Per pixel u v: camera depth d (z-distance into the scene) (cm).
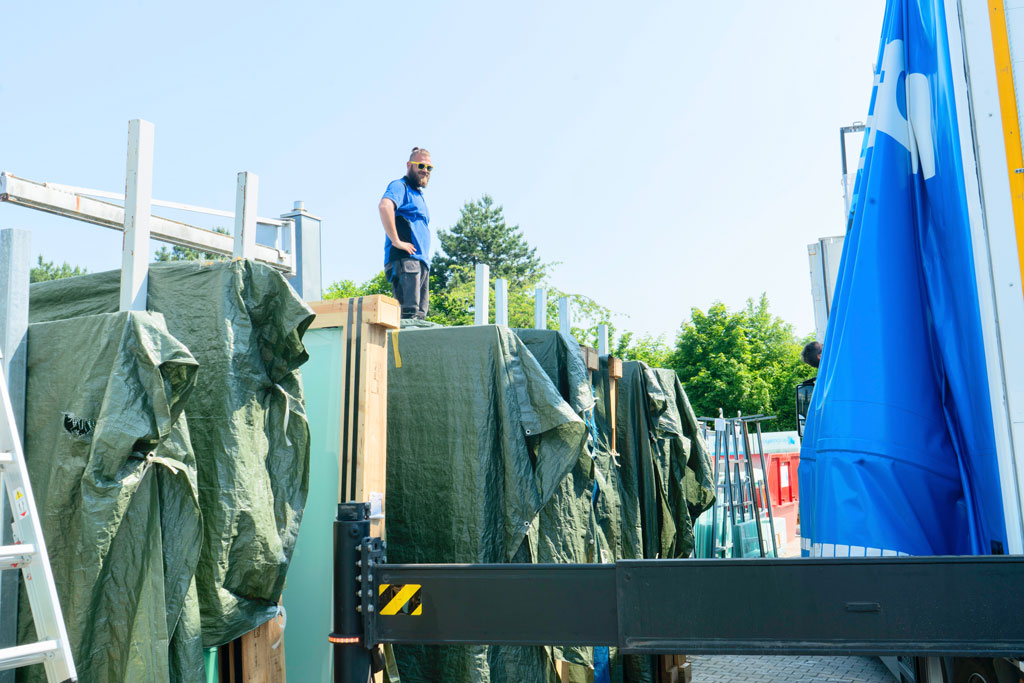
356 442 358
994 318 221
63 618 251
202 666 273
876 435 257
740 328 5562
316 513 364
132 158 313
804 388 782
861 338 267
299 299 306
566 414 409
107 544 256
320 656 356
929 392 262
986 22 227
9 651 221
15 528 249
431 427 424
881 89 285
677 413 729
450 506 412
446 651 397
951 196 264
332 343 374
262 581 298
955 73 234
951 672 287
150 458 268
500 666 408
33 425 294
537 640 198
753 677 788
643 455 663
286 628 364
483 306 494
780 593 188
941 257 271
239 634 294
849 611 184
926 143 276
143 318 274
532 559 415
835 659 873
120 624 261
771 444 1533
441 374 427
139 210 312
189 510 279
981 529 249
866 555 247
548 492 407
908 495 251
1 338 297
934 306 268
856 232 297
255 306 310
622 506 634
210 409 296
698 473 733
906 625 182
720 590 190
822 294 689
